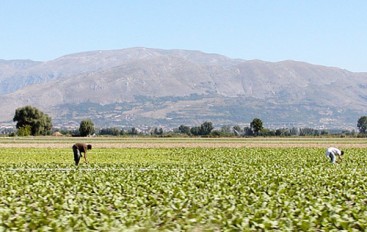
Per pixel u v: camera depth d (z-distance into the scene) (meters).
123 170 44.56
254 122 199.38
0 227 19.09
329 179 37.31
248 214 21.70
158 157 68.75
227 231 18.64
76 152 51.41
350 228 19.52
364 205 25.70
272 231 18.97
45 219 20.19
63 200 25.73
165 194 28.19
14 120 188.62
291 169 46.75
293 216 21.64
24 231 18.84
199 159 65.06
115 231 18.66
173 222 20.16
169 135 191.50
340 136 189.25
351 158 64.06
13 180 35.59
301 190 30.56
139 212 22.12
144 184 33.03
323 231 19.52
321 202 25.64
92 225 19.27
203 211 22.38
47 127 192.88
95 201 25.69
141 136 187.62
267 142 118.12
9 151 80.12
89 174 40.34
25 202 25.33
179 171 43.59
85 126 185.62
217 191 29.73
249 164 54.03
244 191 29.70
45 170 45.06
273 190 30.56
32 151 80.44
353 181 35.84
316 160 59.75
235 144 105.69
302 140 136.50
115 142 116.56
